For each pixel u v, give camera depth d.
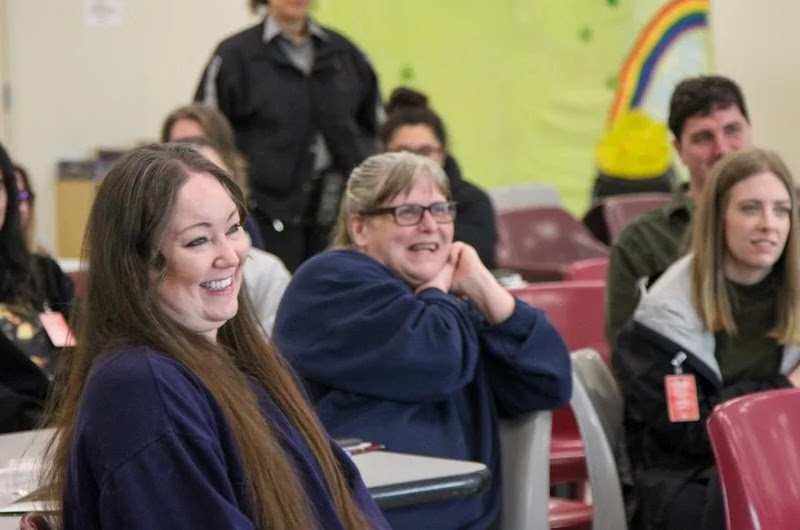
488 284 3.84
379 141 6.45
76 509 2.20
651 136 10.98
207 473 2.18
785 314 4.28
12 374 4.14
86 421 2.18
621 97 10.99
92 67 10.03
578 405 4.04
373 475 2.99
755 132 11.49
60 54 9.96
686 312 4.23
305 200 6.95
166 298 2.36
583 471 4.79
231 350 2.52
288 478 2.34
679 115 5.18
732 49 11.48
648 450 4.28
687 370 4.19
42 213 9.93
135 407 2.16
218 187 2.39
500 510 3.81
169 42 10.21
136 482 2.13
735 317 4.29
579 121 10.96
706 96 5.10
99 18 10.02
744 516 3.17
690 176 5.23
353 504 2.55
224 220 2.38
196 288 2.36
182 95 10.27
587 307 5.18
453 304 3.79
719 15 11.46
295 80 6.98
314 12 10.44
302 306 3.84
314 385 3.81
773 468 3.23
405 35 10.66
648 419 4.23
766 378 4.27
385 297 3.76
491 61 10.82
